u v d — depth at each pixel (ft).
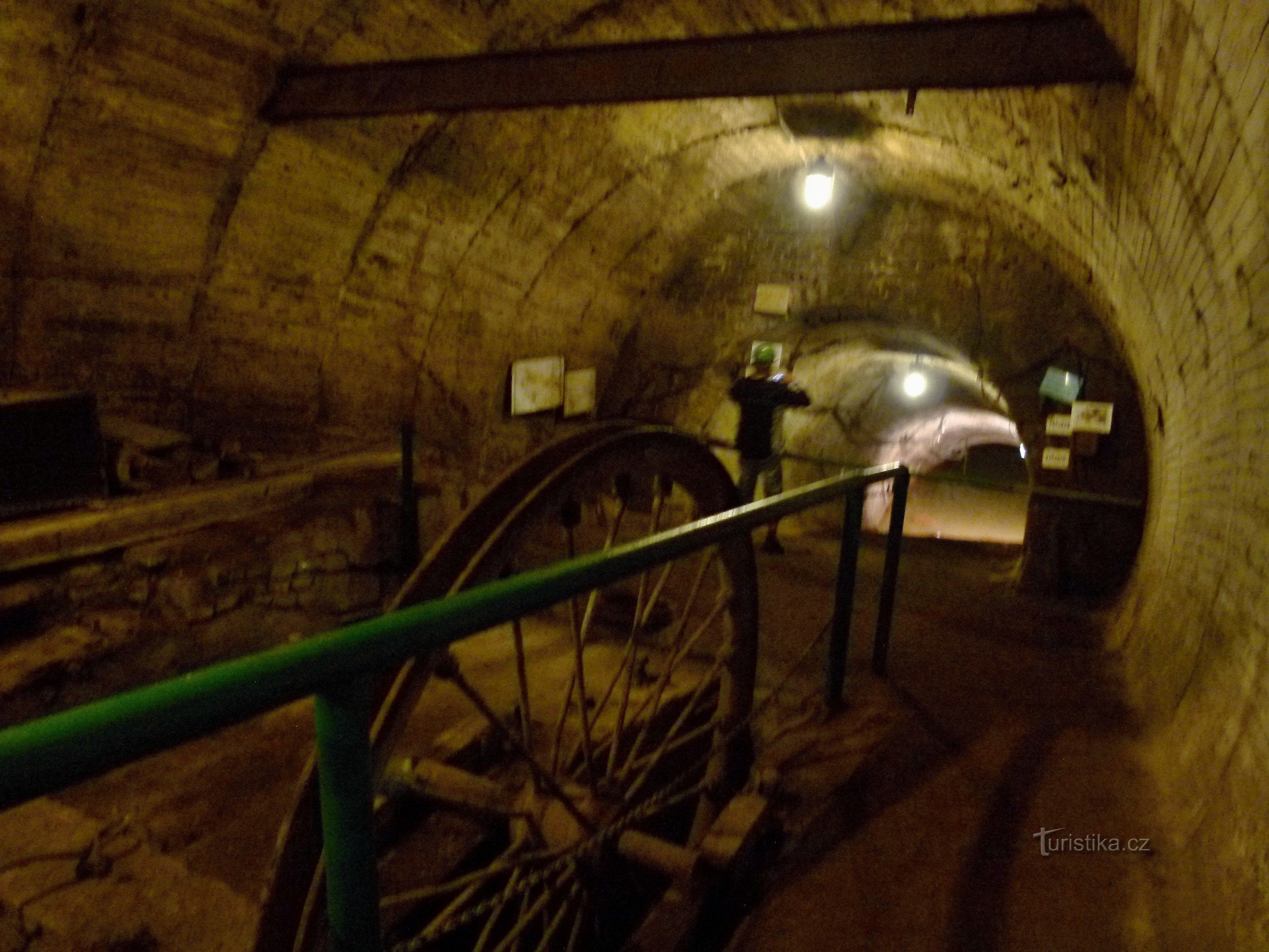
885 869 8.12
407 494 18.16
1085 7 10.09
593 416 30.58
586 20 16.14
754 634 10.70
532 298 25.93
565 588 5.17
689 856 8.05
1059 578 21.40
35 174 15.11
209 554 15.89
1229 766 8.04
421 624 4.15
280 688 3.51
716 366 29.22
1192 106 7.90
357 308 21.54
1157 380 16.51
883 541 30.07
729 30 15.44
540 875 6.42
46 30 13.70
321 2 15.06
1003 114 14.96
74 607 14.33
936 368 35.27
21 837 8.97
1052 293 22.35
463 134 19.95
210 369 19.38
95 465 15.44
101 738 2.90
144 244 17.07
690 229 28.14
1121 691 13.12
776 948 7.09
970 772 10.02
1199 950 6.72
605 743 10.87
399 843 9.52
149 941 7.68
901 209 24.70
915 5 12.74
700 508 10.23
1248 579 9.02
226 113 16.37
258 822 9.51
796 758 10.28
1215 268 9.50
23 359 16.31
